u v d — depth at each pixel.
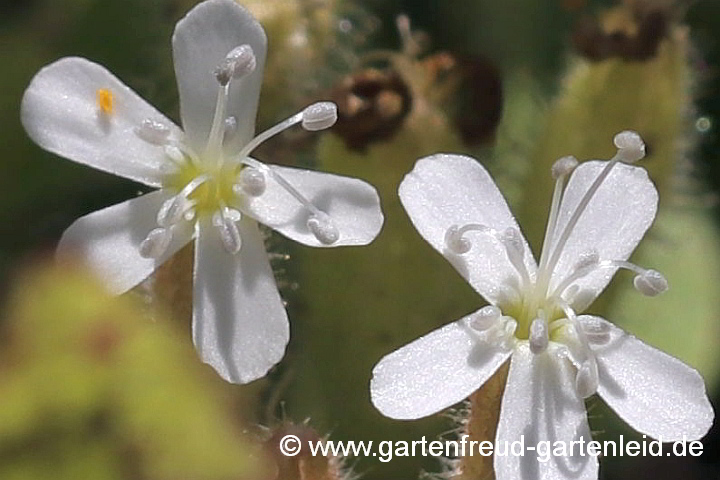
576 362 0.07
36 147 0.08
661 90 0.08
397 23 0.08
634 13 0.08
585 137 0.08
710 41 0.09
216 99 0.07
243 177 0.07
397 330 0.08
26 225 0.08
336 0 0.08
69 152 0.07
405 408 0.06
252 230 0.07
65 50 0.08
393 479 0.08
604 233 0.07
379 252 0.07
